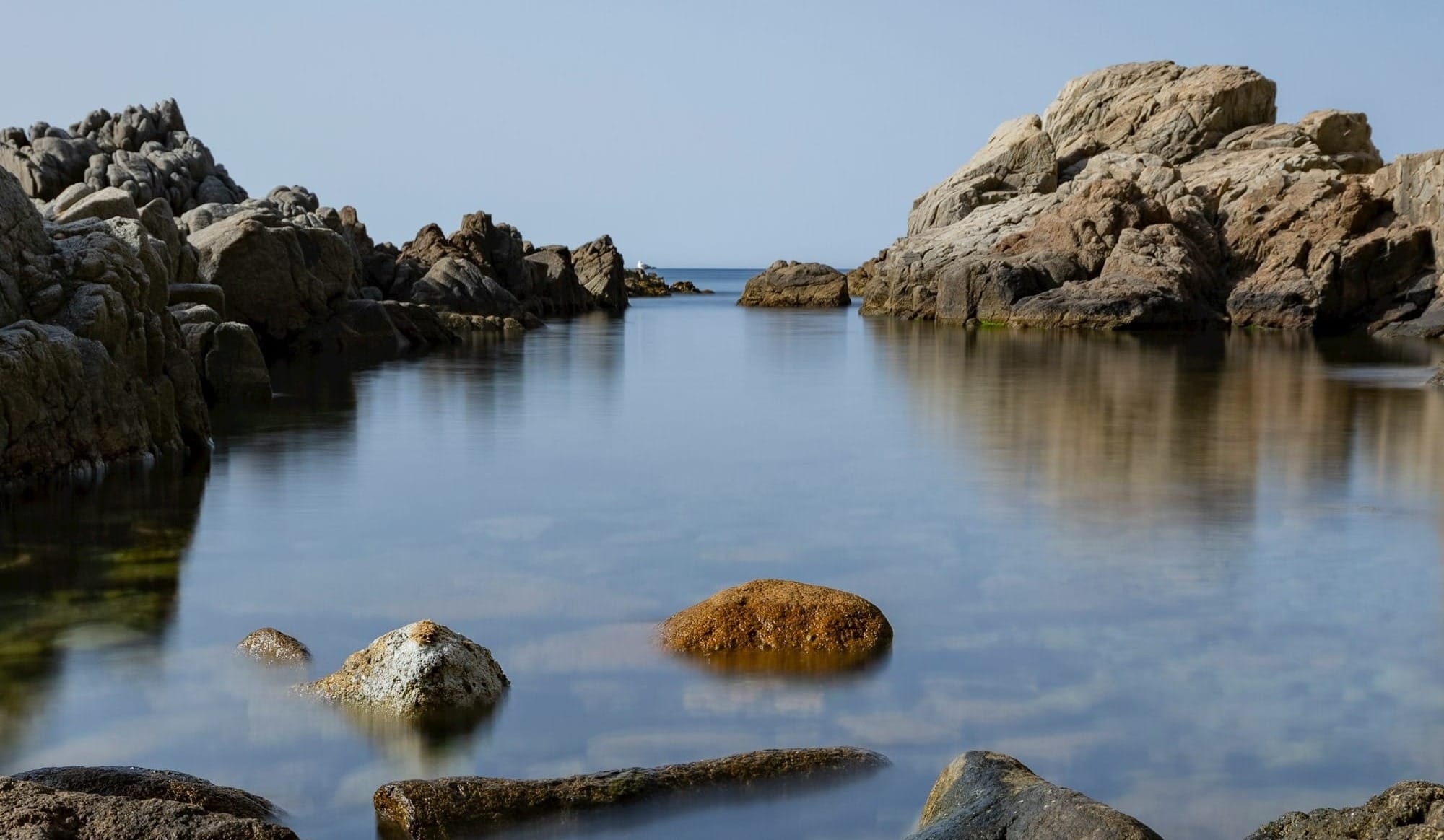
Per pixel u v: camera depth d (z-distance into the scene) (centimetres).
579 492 1276
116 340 1424
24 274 1381
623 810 528
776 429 1770
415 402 2077
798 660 739
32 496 1219
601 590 895
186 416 1530
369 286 4559
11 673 708
